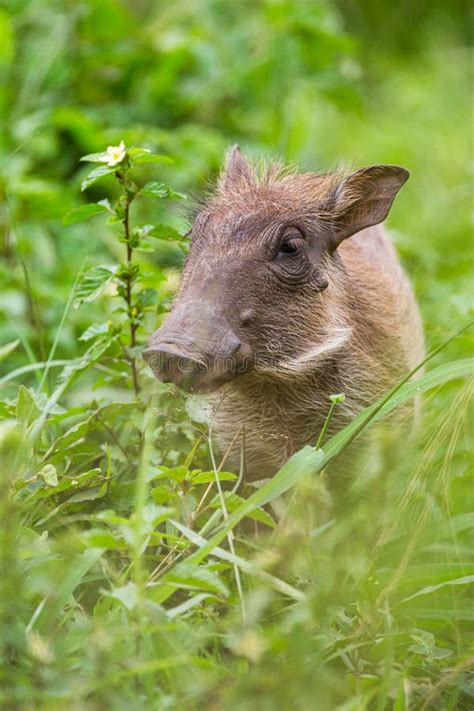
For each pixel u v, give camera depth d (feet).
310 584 21.43
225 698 16.85
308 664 18.81
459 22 71.56
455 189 49.98
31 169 43.04
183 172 41.16
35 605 20.22
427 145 56.49
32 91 46.26
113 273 26.27
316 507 24.11
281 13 49.47
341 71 51.21
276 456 27.22
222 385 24.54
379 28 71.00
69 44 47.47
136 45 47.96
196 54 48.01
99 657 17.06
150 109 47.39
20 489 21.81
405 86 63.67
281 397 26.61
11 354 32.55
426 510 23.17
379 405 22.81
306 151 52.21
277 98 49.06
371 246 31.30
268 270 25.04
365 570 21.56
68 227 39.60
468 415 27.40
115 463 25.12
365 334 27.76
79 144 43.45
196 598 19.52
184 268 25.80
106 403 25.77
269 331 24.99
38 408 24.82
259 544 23.29
